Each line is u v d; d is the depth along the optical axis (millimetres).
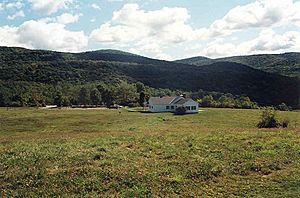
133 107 141625
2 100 148750
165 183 16719
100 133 41469
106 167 19406
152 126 57125
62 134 44312
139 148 25516
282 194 15102
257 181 17250
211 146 25766
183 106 101688
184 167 19547
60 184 16625
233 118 78250
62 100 151250
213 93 153000
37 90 170500
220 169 19109
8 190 15977
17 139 36062
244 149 24516
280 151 23688
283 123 56688
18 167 19750
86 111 108688
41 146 26891
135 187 16047
